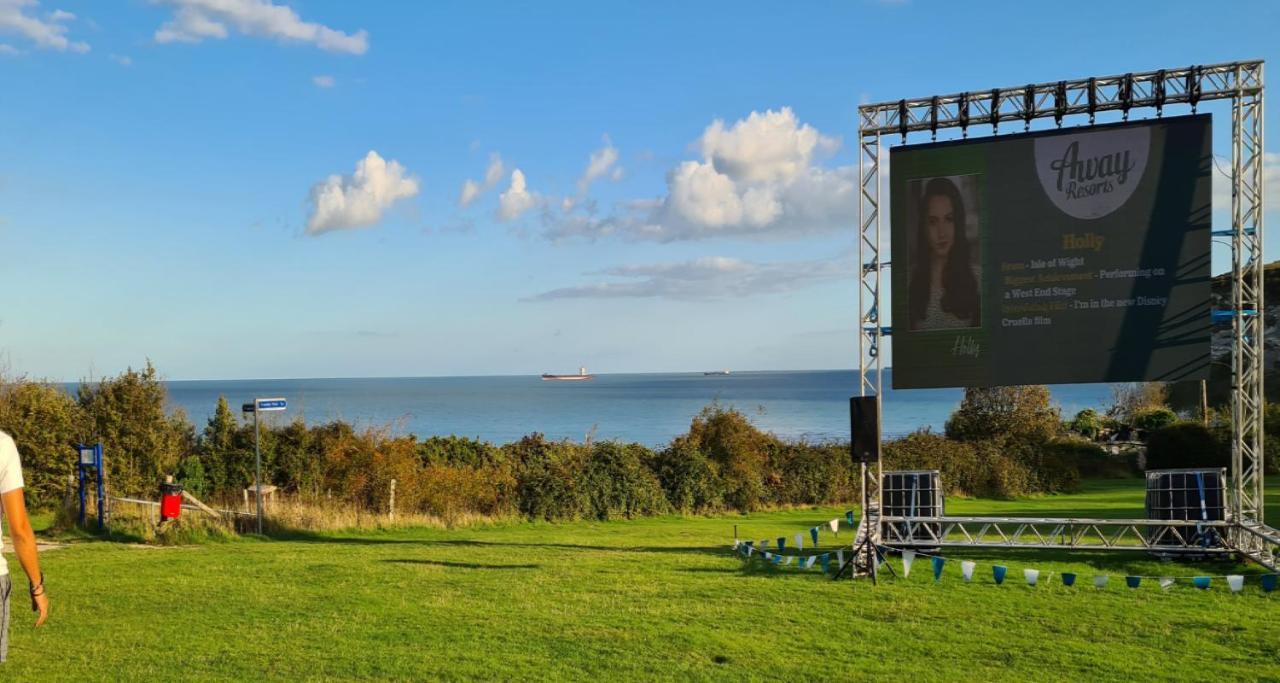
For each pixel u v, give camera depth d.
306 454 26.25
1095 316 14.18
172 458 25.30
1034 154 14.44
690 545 17.28
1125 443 46.81
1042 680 7.84
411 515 22.16
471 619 10.04
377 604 10.86
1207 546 14.19
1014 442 34.84
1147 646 8.95
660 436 67.19
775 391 188.75
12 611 10.38
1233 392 14.12
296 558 14.88
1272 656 8.56
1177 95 14.11
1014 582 12.33
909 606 10.73
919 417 97.81
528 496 23.39
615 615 10.25
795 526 21.84
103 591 11.63
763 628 9.66
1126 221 14.05
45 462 22.62
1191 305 13.83
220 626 9.70
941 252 14.84
